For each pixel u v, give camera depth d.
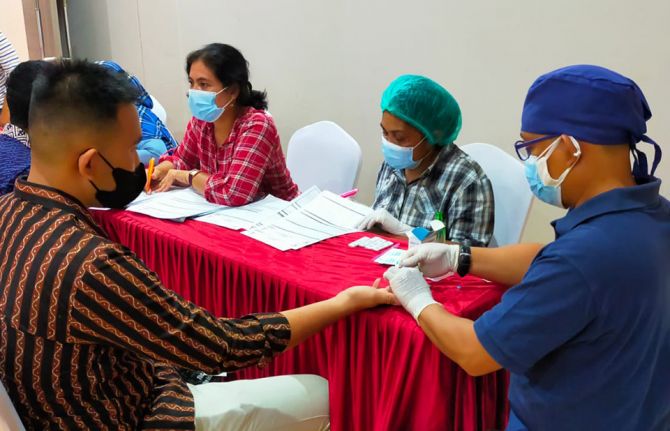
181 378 1.20
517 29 2.40
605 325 0.84
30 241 0.90
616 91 0.84
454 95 2.68
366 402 1.23
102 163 0.99
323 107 3.25
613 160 0.88
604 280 0.82
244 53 3.53
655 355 0.89
